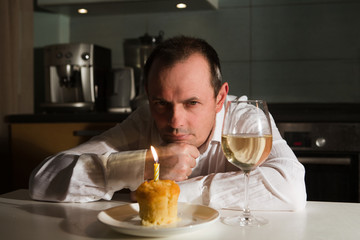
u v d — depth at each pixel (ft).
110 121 7.24
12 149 7.59
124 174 3.10
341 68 8.56
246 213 2.55
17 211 2.78
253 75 8.86
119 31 9.37
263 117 2.48
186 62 3.14
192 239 2.14
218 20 8.97
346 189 6.48
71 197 3.07
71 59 8.07
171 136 3.31
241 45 8.89
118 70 8.41
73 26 9.59
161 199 2.25
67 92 8.30
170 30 9.16
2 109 8.26
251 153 2.45
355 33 8.50
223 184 2.90
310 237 2.17
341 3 8.51
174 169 3.16
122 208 2.57
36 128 7.48
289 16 8.70
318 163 6.49
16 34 8.54
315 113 6.54
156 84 3.17
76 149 3.84
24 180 7.57
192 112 3.24
